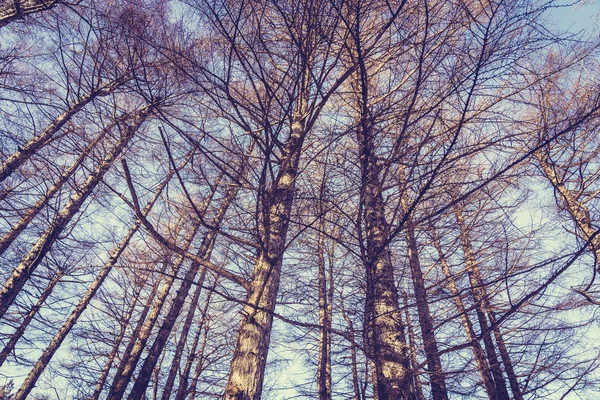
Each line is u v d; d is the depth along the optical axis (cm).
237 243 383
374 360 333
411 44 298
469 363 356
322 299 665
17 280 579
